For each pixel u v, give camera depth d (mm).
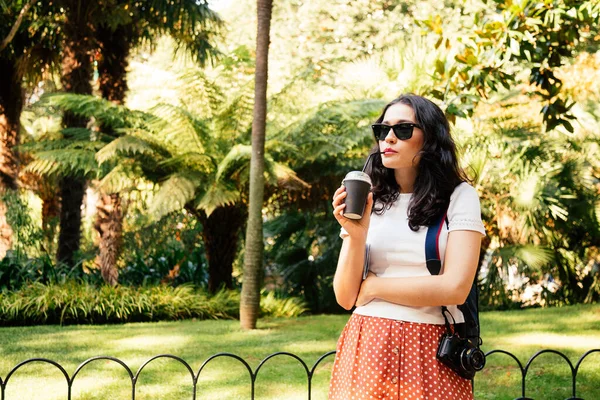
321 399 4629
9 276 9633
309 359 5977
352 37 16125
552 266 10336
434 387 1827
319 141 9836
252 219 7766
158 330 7723
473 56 4273
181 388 4887
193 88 10336
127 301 8906
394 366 1854
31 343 6734
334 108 9617
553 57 4492
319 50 15922
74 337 7148
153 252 12977
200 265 11445
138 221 13297
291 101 10469
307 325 8094
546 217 10203
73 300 8664
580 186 10336
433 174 1929
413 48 10484
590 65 10430
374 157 2061
